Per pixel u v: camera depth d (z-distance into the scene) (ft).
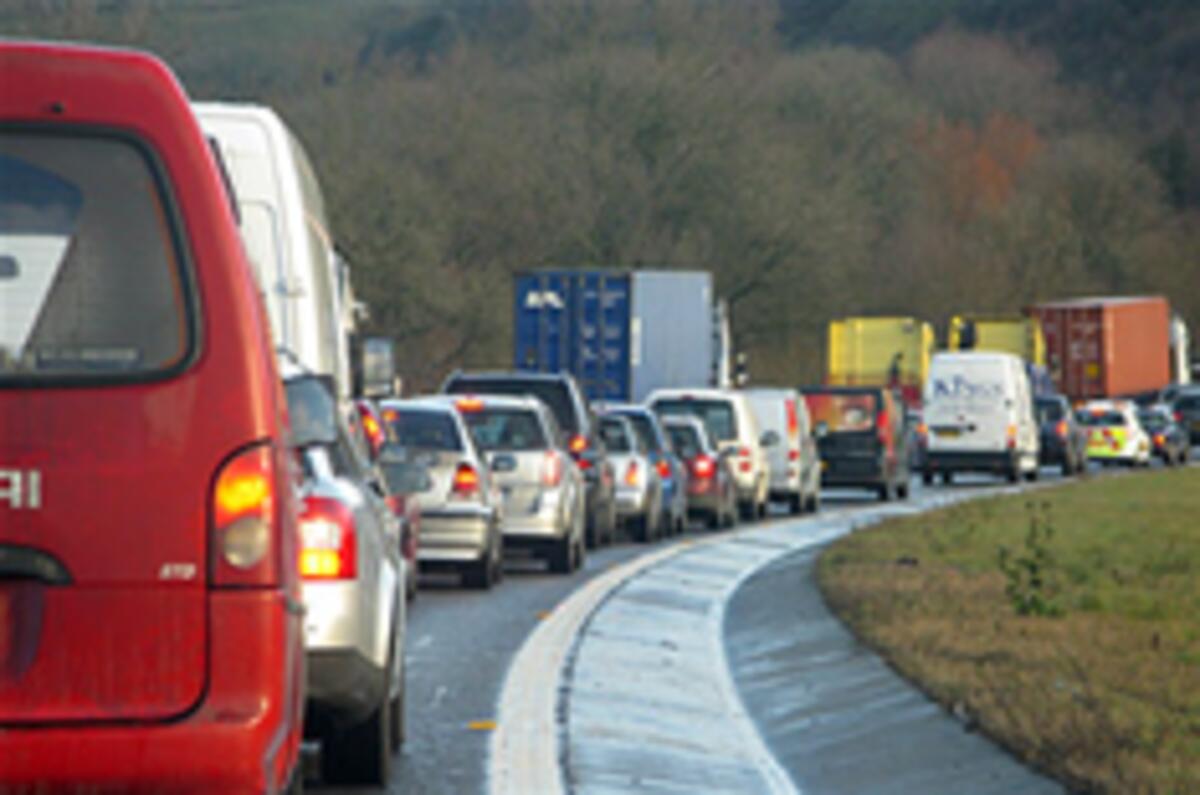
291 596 48.34
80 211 46.91
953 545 203.31
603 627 139.44
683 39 590.96
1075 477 440.45
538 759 85.15
